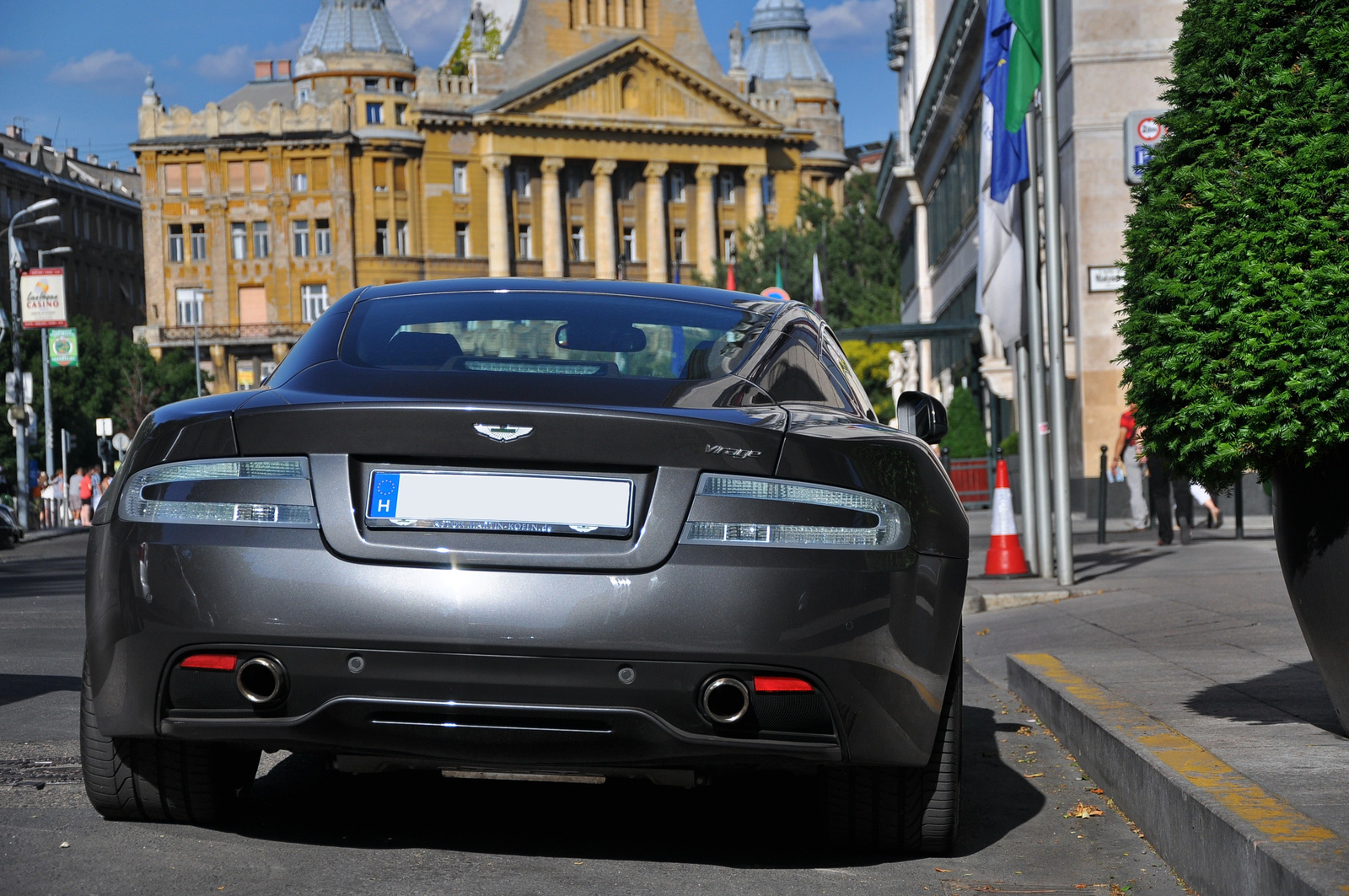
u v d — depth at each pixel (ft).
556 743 11.62
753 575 11.48
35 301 137.28
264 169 297.74
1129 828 15.05
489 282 15.57
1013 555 43.93
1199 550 49.96
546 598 11.39
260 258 297.74
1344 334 13.43
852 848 13.75
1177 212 14.70
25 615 40.01
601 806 15.48
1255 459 14.33
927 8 169.17
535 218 318.24
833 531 11.75
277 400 12.49
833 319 222.48
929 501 12.50
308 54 322.34
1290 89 14.15
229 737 11.93
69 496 151.43
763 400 13.03
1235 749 14.90
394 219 301.84
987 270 44.42
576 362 13.48
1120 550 53.52
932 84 138.10
